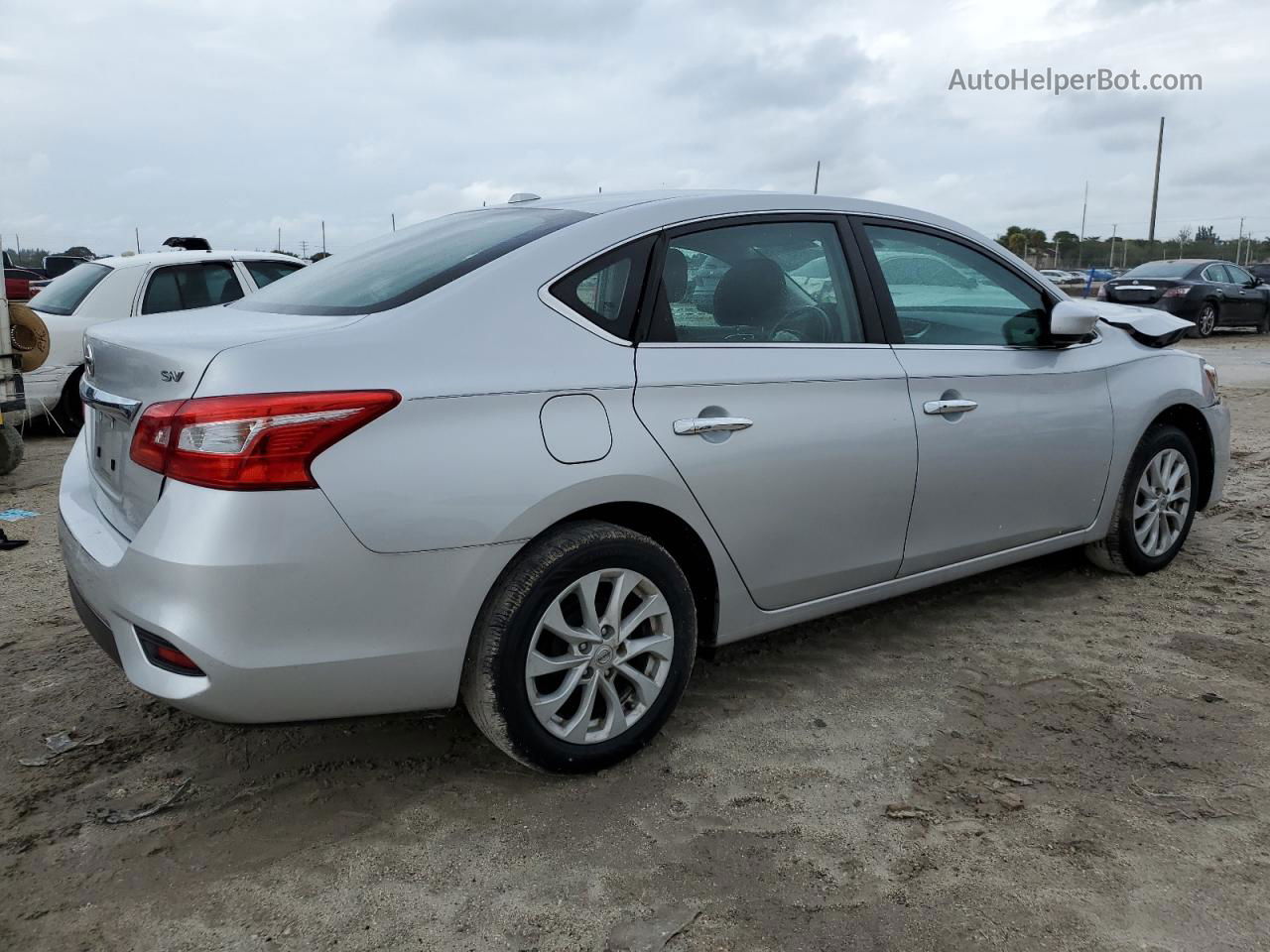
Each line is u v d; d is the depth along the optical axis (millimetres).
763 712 3166
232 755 2902
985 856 2412
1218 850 2436
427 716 3102
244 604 2203
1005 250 3873
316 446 2225
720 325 2957
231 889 2297
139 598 2283
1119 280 18969
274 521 2201
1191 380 4430
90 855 2422
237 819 2576
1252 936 2141
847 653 3641
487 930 2158
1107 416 4000
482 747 2947
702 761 2863
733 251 3053
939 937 2131
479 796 2678
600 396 2619
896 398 3258
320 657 2299
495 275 2627
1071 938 2131
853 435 3121
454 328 2498
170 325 2695
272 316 2688
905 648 3686
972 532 3582
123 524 2504
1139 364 4223
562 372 2576
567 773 2715
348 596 2295
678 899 2256
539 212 3057
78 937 2137
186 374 2264
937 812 2598
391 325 2443
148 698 3264
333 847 2455
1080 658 3580
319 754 2910
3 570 4637
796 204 3268
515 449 2461
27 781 2754
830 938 2127
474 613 2463
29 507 5926
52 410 8031
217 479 2189
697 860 2398
